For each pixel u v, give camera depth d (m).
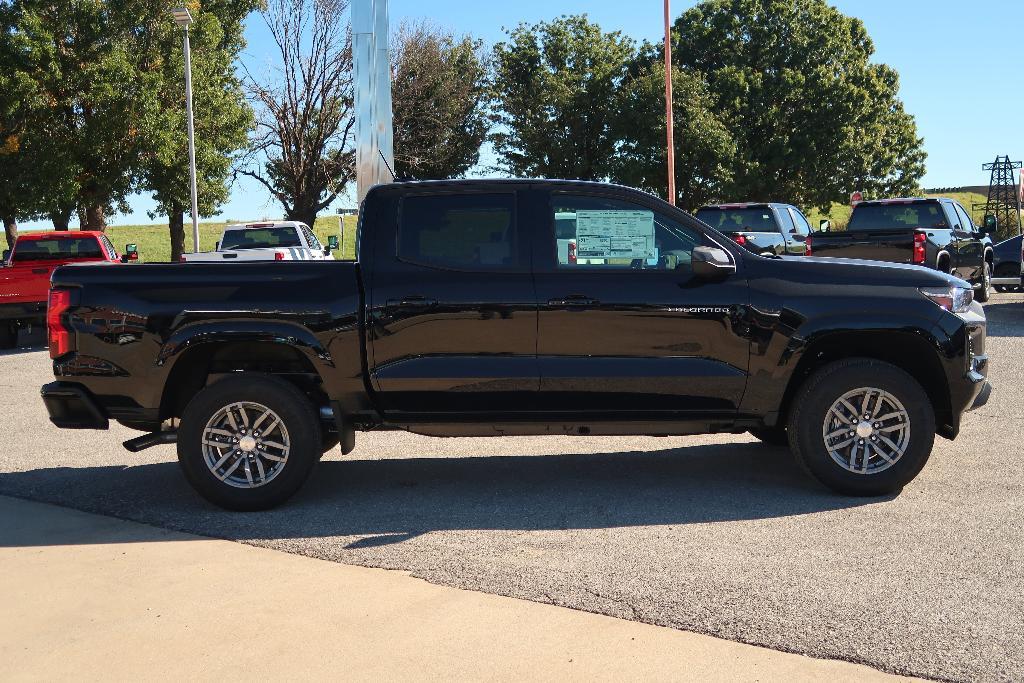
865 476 5.52
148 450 7.36
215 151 37.56
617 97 50.38
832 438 5.56
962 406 5.68
